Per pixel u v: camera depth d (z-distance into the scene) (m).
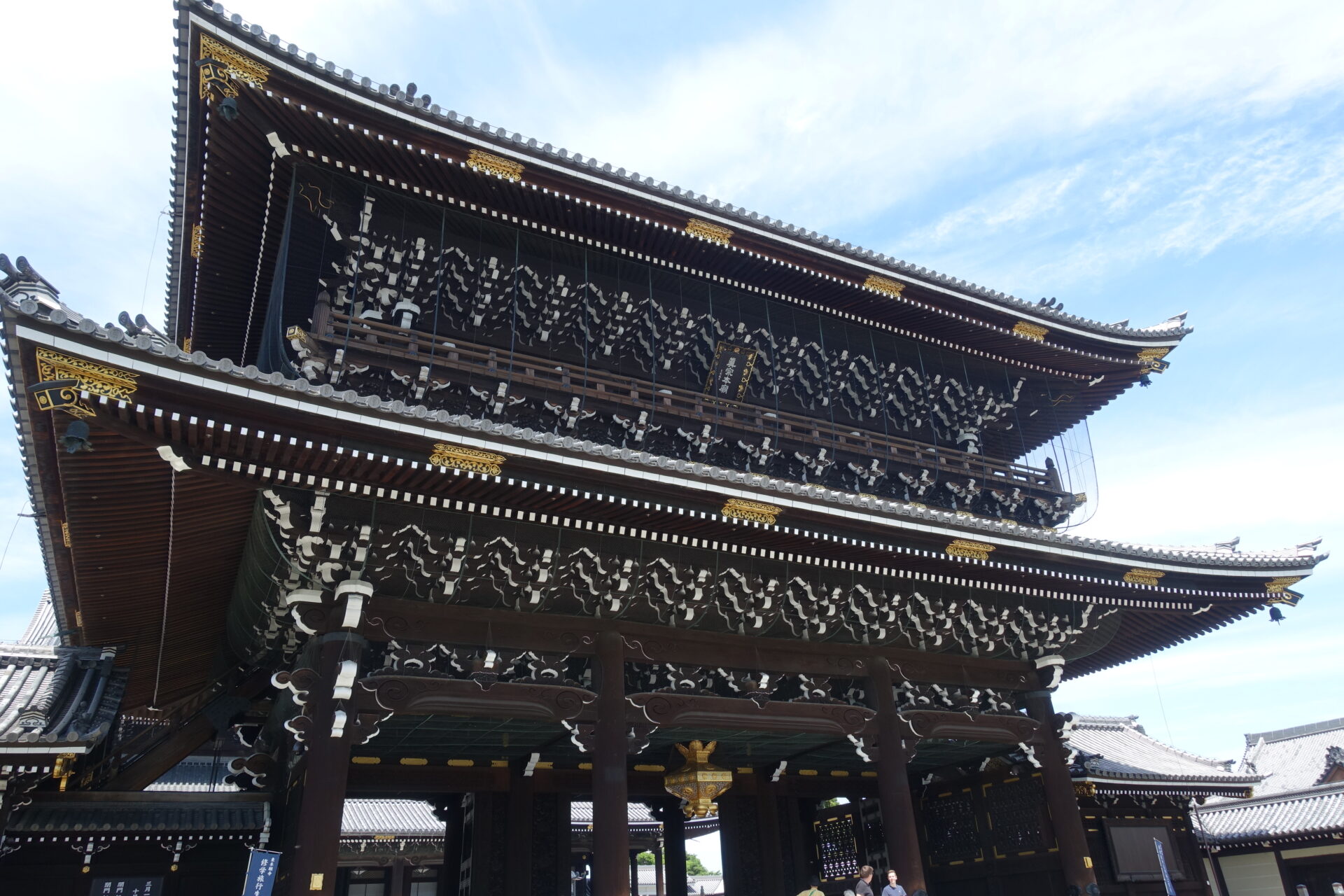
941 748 19.59
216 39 13.59
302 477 12.08
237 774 17.09
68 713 14.00
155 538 14.59
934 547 16.39
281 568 13.46
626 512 13.91
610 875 13.38
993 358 24.05
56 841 13.86
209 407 10.67
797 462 21.61
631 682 16.50
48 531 13.73
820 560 16.22
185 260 18.12
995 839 20.22
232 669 17.98
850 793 21.95
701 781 17.69
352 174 16.36
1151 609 20.48
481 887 16.84
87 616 16.88
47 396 9.84
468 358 17.88
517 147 16.38
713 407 20.70
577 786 18.48
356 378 16.44
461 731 15.35
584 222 18.20
